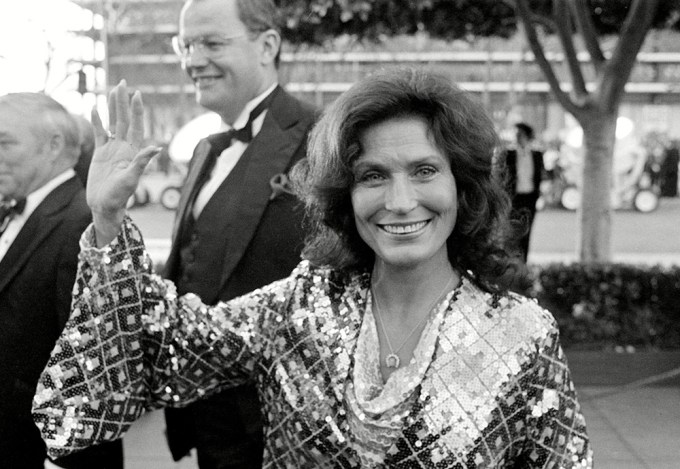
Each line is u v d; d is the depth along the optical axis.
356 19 7.02
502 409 1.53
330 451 1.57
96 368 1.62
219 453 2.59
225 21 2.65
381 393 1.54
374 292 1.65
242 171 2.64
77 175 2.99
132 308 1.63
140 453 4.93
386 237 1.57
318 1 6.78
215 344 1.66
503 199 1.67
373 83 1.55
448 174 1.57
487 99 19.23
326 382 1.58
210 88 2.71
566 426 1.58
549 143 21.94
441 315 1.58
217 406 2.57
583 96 7.26
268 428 1.66
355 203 1.58
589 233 7.36
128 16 16.42
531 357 1.55
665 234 17.53
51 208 2.62
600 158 7.27
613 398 5.93
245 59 2.68
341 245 1.69
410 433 1.51
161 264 6.08
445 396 1.52
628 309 6.76
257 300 1.69
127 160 1.62
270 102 2.71
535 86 20.75
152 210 22.12
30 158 2.62
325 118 1.65
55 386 1.62
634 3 6.59
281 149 2.63
